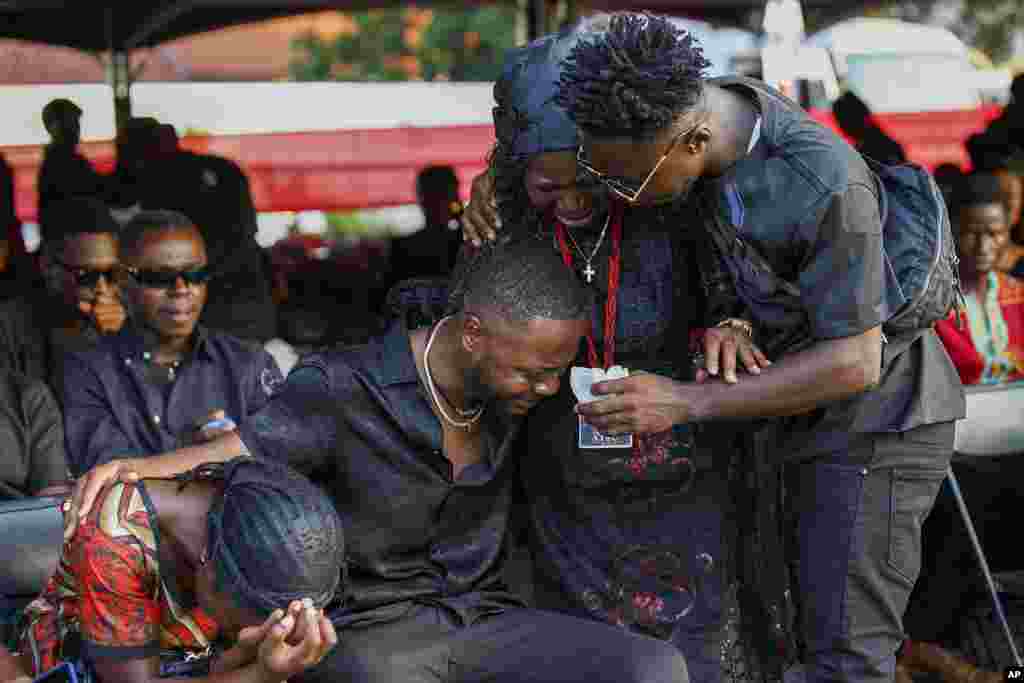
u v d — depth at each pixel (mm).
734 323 2545
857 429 2592
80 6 7957
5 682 2268
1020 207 6211
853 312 2348
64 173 6918
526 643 2525
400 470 2492
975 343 4574
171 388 3715
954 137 9266
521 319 2305
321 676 2461
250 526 2018
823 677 2717
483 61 14828
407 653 2486
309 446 2453
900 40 10305
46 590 2400
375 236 8797
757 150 2389
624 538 2836
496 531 2643
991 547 3574
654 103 2176
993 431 3537
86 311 4297
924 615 3598
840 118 7336
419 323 2646
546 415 2785
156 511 2137
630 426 2432
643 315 2721
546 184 2477
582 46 2250
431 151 9320
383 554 2539
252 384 3793
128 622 2121
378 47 14898
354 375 2463
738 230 2410
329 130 9180
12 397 3574
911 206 2529
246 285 6148
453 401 2498
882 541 2633
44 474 3543
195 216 6234
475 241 2670
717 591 2869
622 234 2684
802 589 2717
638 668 2391
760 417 2453
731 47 9336
